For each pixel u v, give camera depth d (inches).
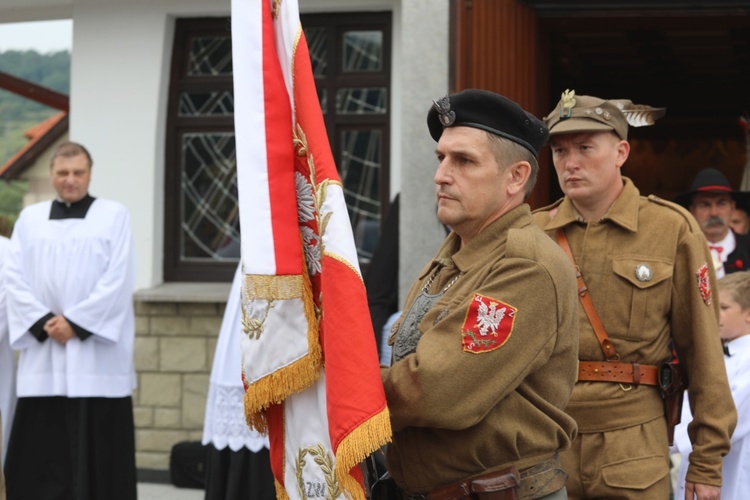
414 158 260.4
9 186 565.9
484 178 112.7
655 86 533.0
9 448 259.1
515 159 113.4
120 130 318.0
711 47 430.9
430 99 259.3
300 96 113.4
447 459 111.3
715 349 148.2
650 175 568.7
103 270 258.1
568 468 146.7
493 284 108.6
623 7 294.2
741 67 479.2
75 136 320.5
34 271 256.8
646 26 314.0
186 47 320.2
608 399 146.3
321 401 114.9
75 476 257.4
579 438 146.9
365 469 121.6
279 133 114.0
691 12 292.2
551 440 112.3
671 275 148.6
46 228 258.2
